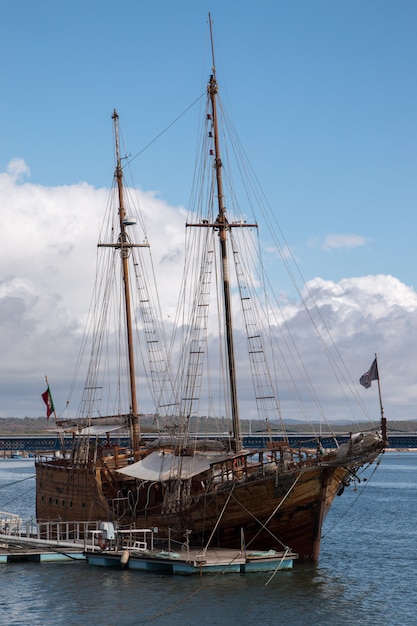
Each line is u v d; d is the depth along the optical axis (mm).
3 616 56250
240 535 71500
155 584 63781
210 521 71938
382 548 88562
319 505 69500
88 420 93312
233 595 60625
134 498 81875
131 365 96625
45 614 56594
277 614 56312
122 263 99125
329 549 88125
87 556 72688
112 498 81625
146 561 68375
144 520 76688
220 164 83750
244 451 76438
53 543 74750
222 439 78500
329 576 69000
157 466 78625
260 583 64062
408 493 169375
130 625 53781
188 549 67375
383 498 157500
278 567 67312
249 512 70125
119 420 94062
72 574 68062
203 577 65500
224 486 71312
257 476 69750
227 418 79438
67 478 86188
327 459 68688
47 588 63469
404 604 60000
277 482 68688
